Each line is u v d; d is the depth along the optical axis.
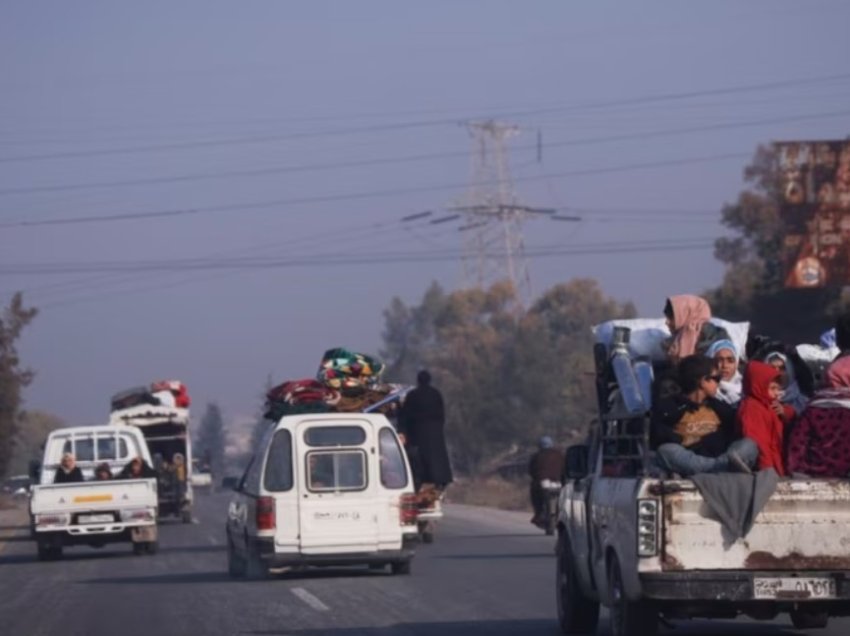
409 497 64.62
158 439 140.25
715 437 36.25
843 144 124.56
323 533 63.53
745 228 176.12
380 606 53.12
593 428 43.53
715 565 33.88
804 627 44.72
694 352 39.75
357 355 75.12
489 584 61.06
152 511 88.38
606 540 37.56
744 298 168.62
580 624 43.75
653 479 34.03
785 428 37.34
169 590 62.72
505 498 150.75
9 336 197.50
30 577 75.12
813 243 124.31
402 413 87.81
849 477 35.25
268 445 64.44
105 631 48.28
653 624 35.34
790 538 33.88
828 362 42.91
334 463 64.06
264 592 59.50
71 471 95.19
